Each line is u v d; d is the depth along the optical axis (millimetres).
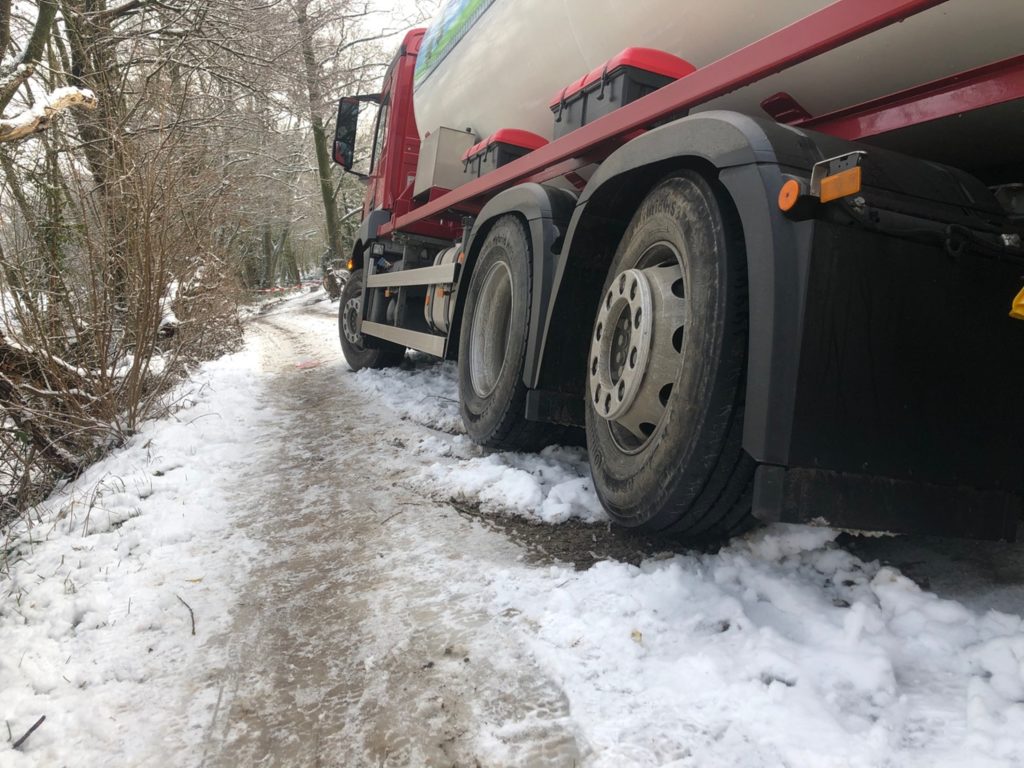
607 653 1916
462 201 4586
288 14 10961
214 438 4875
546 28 3723
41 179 5852
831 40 1955
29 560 3018
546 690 1824
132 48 9656
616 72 2908
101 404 4867
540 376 3160
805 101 2447
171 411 5527
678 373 2262
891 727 1504
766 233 1920
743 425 2070
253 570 2773
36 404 4539
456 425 4672
